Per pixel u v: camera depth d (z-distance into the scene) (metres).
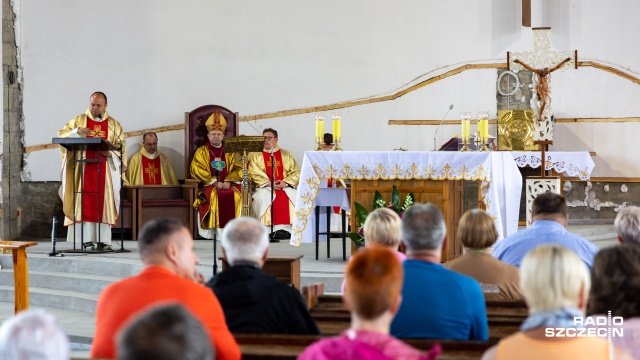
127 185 11.27
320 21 12.74
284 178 11.80
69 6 11.95
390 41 12.86
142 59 12.24
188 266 3.61
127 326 1.72
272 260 5.80
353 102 12.77
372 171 7.86
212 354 1.78
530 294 2.69
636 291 2.97
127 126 12.16
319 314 4.26
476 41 12.93
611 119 12.91
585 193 12.95
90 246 10.16
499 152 7.95
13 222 11.42
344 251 8.88
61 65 11.89
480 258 4.53
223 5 12.51
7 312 8.32
